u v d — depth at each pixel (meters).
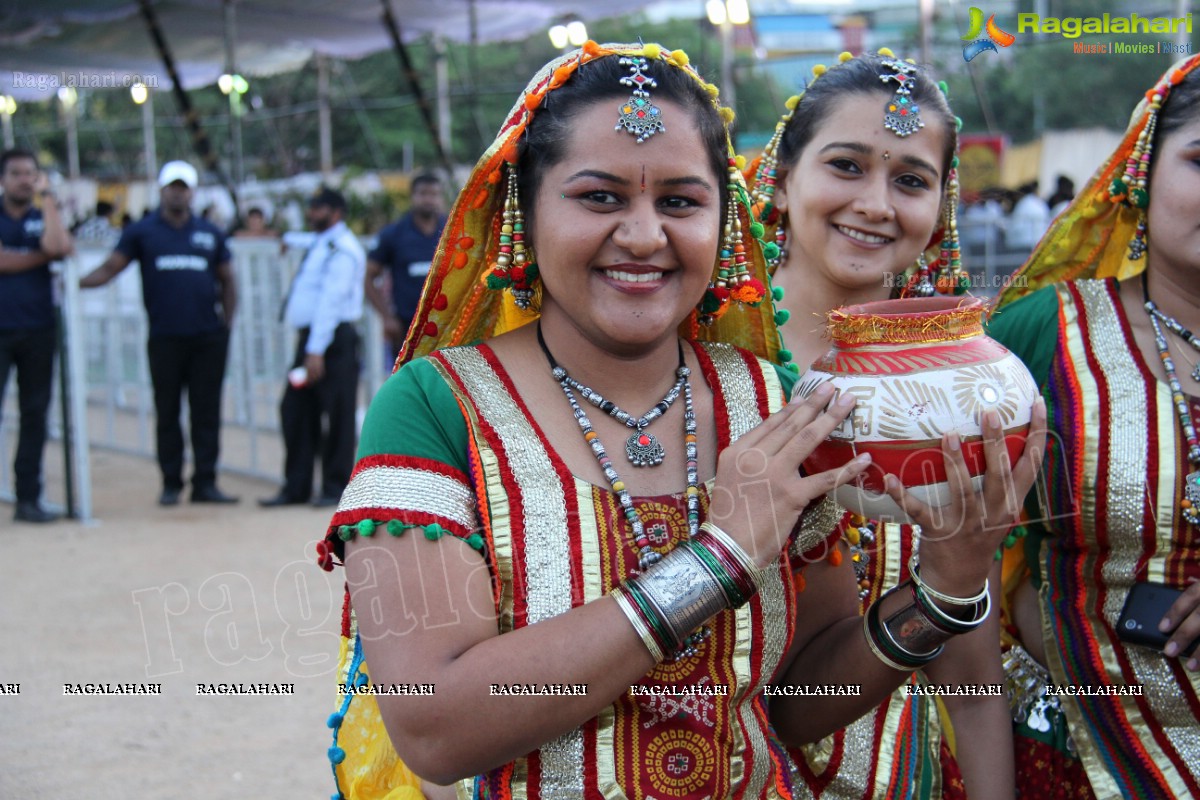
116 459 10.61
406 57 14.10
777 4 19.39
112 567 6.46
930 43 15.14
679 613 1.50
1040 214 12.38
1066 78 21.27
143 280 8.27
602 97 1.61
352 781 1.85
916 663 1.79
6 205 7.74
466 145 28.00
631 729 1.60
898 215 2.45
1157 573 2.17
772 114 16.36
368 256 8.84
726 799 1.63
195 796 3.63
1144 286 2.33
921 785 2.32
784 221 2.64
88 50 15.48
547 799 1.58
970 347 1.71
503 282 1.73
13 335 7.69
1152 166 2.26
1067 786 2.35
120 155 30.64
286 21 14.30
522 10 13.76
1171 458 2.16
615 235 1.60
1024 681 2.42
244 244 9.65
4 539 7.25
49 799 3.59
